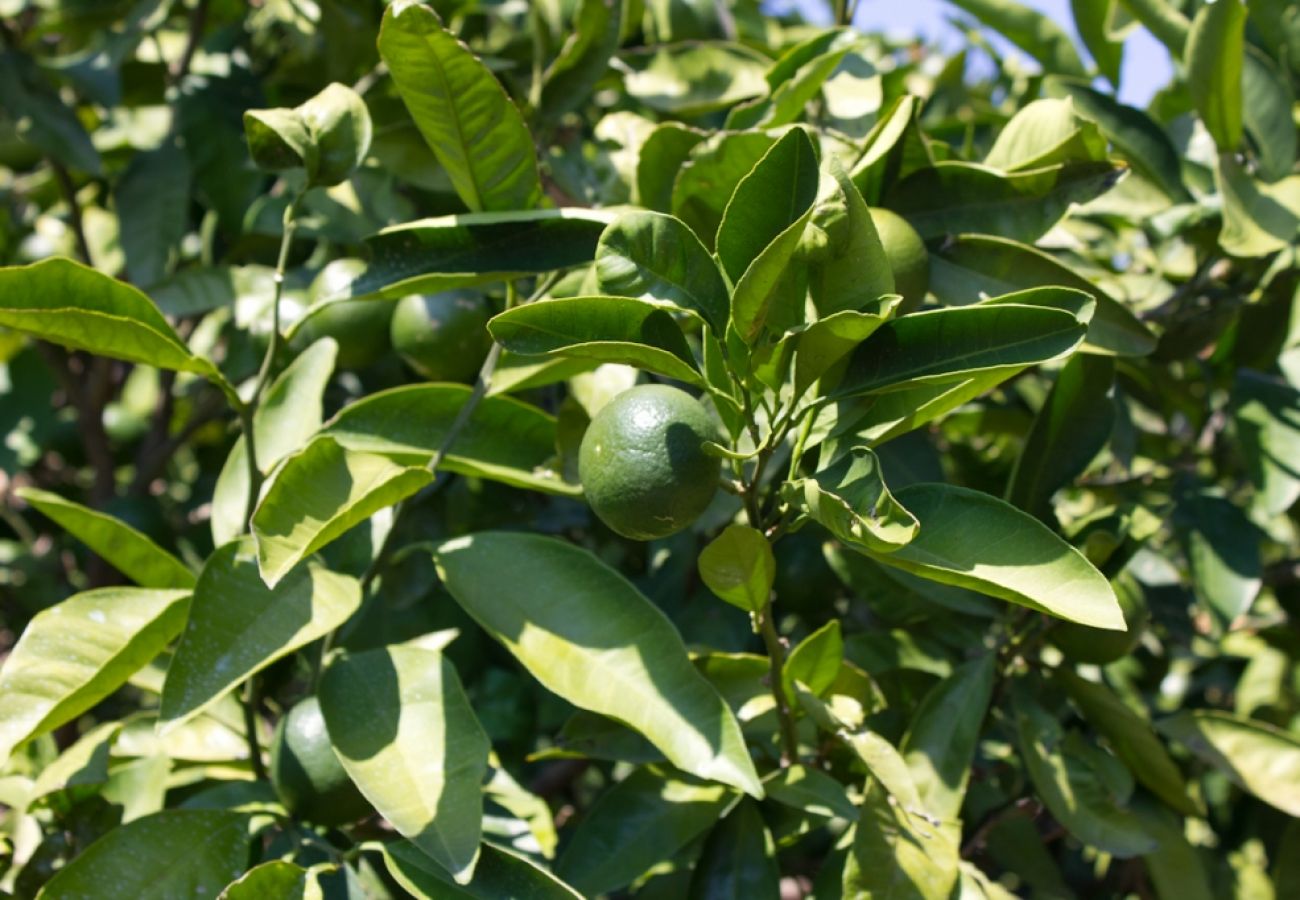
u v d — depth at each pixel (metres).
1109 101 0.89
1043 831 0.93
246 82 1.08
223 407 1.11
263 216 1.00
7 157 1.07
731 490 0.63
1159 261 0.93
